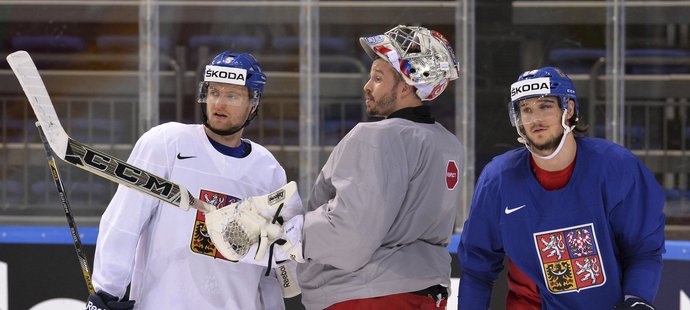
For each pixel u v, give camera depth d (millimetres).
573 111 7648
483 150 13133
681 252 11094
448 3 13719
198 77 14312
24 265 11773
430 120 7875
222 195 7867
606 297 7855
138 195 7680
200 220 7824
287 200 7590
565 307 7949
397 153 7348
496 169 8125
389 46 7656
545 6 13148
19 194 13844
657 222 7848
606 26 13258
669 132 13688
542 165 7824
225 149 8016
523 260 8031
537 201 7867
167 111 14406
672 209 13336
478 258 8453
